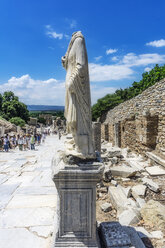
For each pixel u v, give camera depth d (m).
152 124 9.55
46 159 11.08
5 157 11.95
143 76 28.86
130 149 12.62
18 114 41.84
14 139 17.41
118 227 3.12
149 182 5.96
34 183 6.47
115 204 4.68
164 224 3.79
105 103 26.62
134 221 3.96
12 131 26.12
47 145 20.08
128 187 5.73
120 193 5.14
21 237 3.43
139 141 10.77
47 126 63.00
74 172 2.62
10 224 3.86
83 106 2.79
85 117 2.80
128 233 3.43
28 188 5.96
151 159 8.82
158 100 9.31
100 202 5.08
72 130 2.88
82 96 2.76
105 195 5.45
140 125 10.51
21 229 3.68
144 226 3.84
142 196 5.21
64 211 2.74
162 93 8.96
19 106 41.56
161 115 9.05
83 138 2.79
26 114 43.50
